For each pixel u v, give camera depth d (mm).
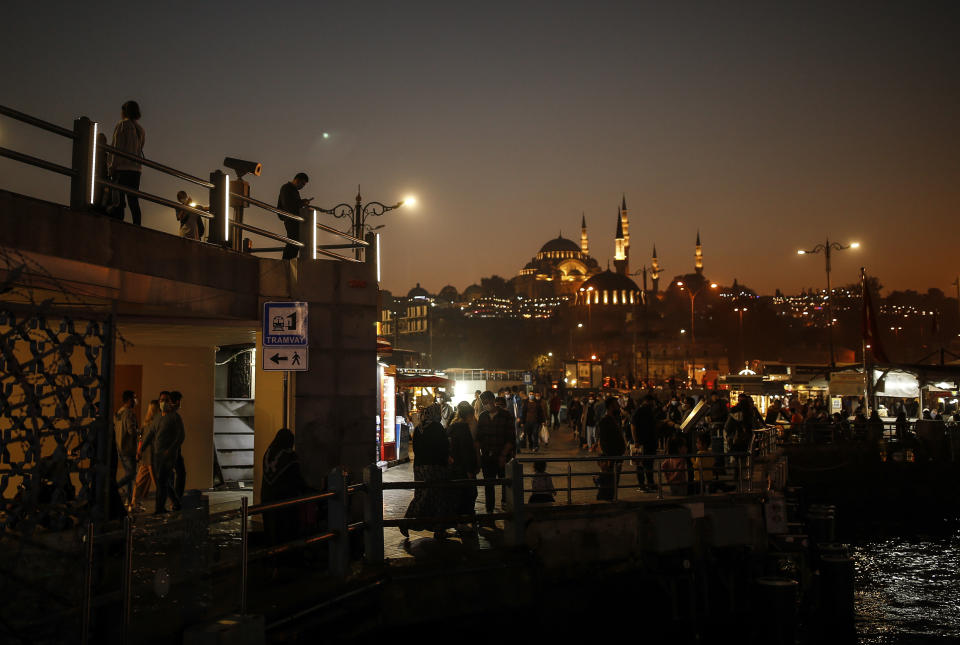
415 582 9461
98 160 8633
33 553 5637
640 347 145750
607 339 162000
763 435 21953
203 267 10266
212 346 15055
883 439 31062
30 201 7625
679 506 12414
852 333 164750
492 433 13523
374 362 11914
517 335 193875
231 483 15820
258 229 11273
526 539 11133
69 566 5832
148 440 11680
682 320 197875
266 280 11422
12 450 9133
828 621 13164
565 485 18406
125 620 5941
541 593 10531
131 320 10891
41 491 6703
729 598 12875
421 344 99250
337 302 11727
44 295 8289
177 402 11641
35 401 6363
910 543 23062
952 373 37438
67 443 6723
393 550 10844
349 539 9797
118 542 6246
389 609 9258
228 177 10859
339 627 8375
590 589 11344
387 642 9219
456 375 58375
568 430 41344
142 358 14656
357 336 11828
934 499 29203
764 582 11984
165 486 11328
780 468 18516
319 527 10148
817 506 16859
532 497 13203
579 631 11148
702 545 12602
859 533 25094
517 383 56469
